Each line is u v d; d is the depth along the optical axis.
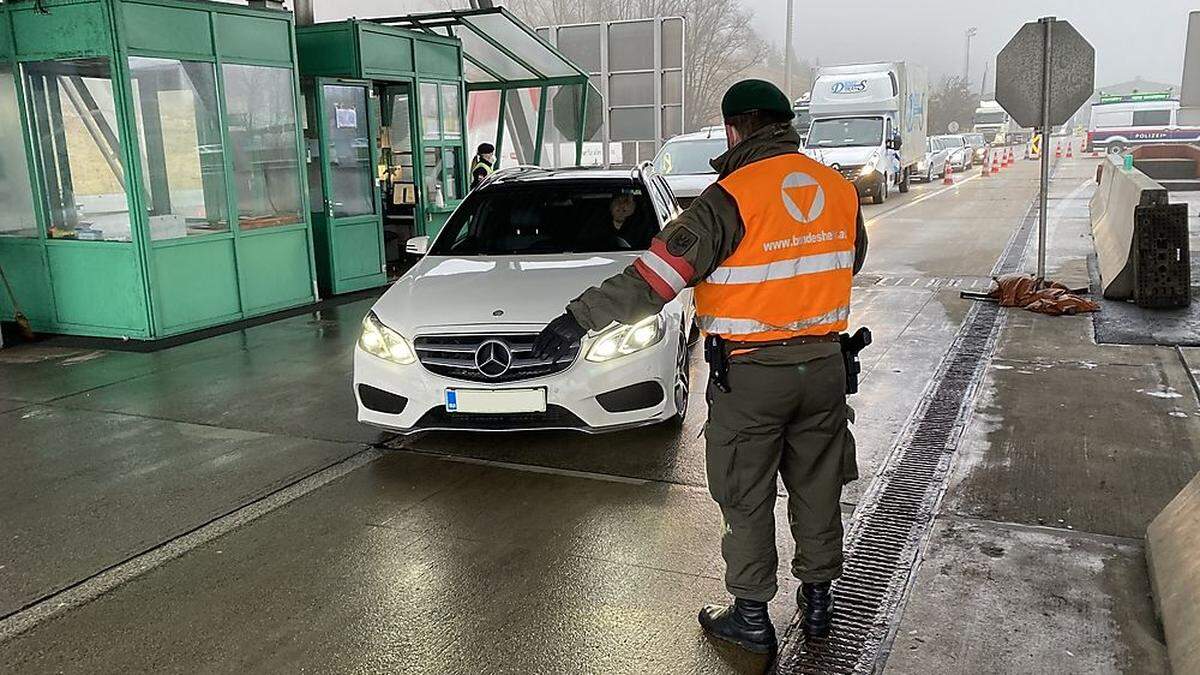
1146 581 3.32
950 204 19.80
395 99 11.12
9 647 3.14
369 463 4.85
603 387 4.55
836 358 2.89
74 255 7.89
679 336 5.09
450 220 6.14
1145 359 6.33
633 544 3.82
